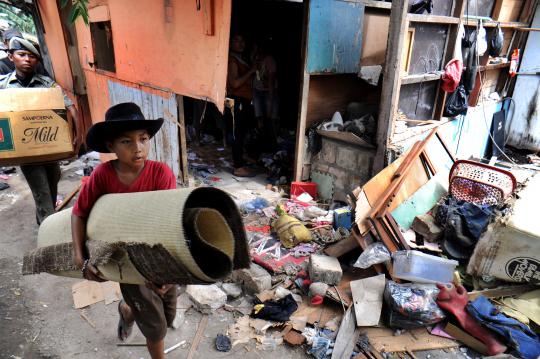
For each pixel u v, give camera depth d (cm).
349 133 403
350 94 493
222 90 342
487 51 559
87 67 606
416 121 438
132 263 121
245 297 290
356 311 261
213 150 640
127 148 146
